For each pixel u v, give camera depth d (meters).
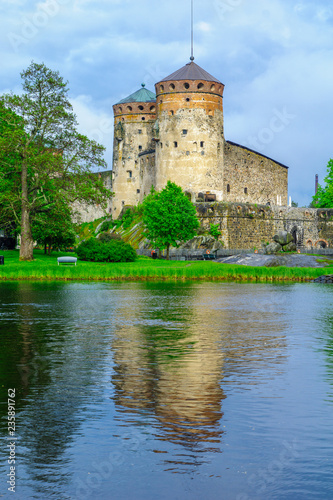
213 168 112.44
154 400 13.18
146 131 130.75
